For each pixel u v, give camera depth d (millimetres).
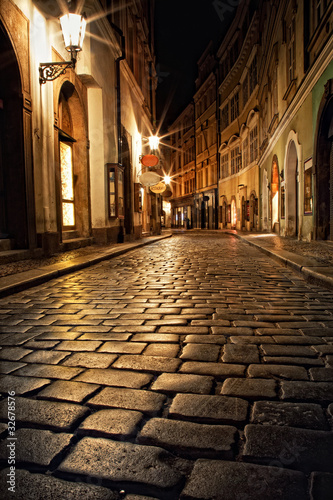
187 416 1882
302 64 11180
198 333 3248
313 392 2127
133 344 2980
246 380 2291
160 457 1574
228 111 31625
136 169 18828
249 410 1937
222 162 33938
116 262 8469
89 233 12078
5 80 7504
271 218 19031
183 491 1389
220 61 33094
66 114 11102
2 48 7141
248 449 1617
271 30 17125
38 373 2436
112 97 13711
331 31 7918
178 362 2594
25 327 3496
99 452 1611
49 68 8367
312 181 10219
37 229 8328
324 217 9922
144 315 3867
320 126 9391
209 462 1541
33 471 1504
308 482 1424
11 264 6977
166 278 6207
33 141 8094
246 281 5781
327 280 4973
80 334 3264
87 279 6164
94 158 12398
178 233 28547
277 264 7691
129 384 2256
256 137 23922
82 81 11367
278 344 2934
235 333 3232
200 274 6559
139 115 20125
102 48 12336
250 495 1364
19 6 7418
